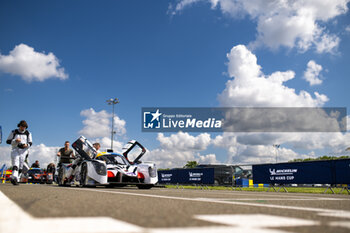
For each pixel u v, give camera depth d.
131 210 2.35
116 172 7.33
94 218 1.87
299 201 3.86
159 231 1.48
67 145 9.90
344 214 2.39
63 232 1.43
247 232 1.50
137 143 8.35
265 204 3.25
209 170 11.39
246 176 10.80
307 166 8.85
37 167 18.70
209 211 2.42
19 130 7.03
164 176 13.95
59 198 3.31
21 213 2.06
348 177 7.84
